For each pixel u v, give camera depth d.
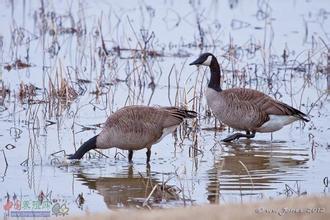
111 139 15.38
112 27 25.84
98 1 28.98
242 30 26.09
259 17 27.64
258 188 13.88
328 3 29.42
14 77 21.39
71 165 15.43
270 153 16.23
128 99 19.73
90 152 16.27
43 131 17.44
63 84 19.81
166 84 21.03
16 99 19.62
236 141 17.27
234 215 9.87
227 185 14.09
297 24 26.72
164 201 13.20
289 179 14.46
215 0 29.55
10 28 25.09
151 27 26.17
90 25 26.25
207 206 10.80
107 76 21.62
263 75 21.80
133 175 14.85
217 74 17.64
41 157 15.78
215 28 26.28
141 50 22.45
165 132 15.66
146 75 21.48
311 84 21.17
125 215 10.29
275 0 29.77
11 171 14.94
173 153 16.33
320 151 16.31
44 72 21.80
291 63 22.84
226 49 24.02
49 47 23.91
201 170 15.09
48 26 25.52
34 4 28.42
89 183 14.36
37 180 14.47
